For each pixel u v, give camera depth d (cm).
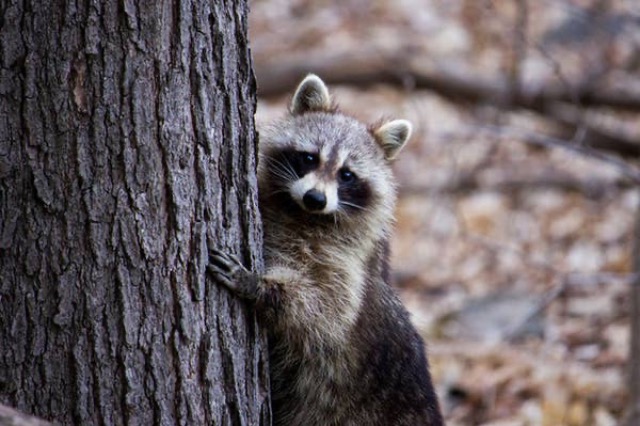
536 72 2766
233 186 843
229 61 831
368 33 3075
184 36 797
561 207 2391
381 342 1033
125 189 782
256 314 890
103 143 775
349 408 1012
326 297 981
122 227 782
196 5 803
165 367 800
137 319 789
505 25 2653
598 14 2648
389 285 1091
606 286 2011
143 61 782
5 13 766
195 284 812
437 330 1891
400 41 2998
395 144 1198
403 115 2584
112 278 782
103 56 773
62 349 778
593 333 1825
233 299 848
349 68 2220
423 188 2381
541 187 2402
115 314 784
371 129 1198
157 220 793
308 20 3159
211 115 820
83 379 780
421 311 2002
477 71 2417
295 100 1183
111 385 785
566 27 2909
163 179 793
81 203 775
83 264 777
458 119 2631
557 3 2716
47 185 772
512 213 2381
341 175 1102
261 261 899
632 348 1515
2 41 766
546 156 2519
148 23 782
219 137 827
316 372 996
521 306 1947
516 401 1622
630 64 2736
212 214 824
